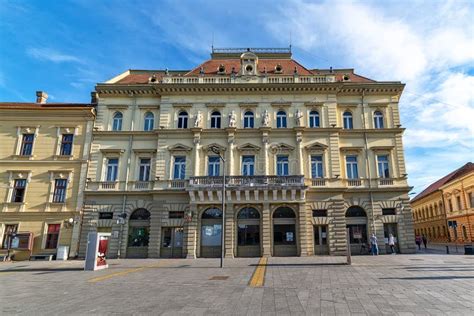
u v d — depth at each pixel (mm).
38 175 30609
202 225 28953
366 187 29969
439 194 55375
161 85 31922
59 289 12656
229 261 23938
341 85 31797
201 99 32312
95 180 30562
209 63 36375
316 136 30969
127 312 8773
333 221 28875
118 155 31203
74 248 28844
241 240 28609
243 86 31953
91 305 9695
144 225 29844
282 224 28875
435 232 58094
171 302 9992
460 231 48531
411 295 10648
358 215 29875
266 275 16016
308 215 29062
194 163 30203
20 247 28375
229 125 30984
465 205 46875
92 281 14789
